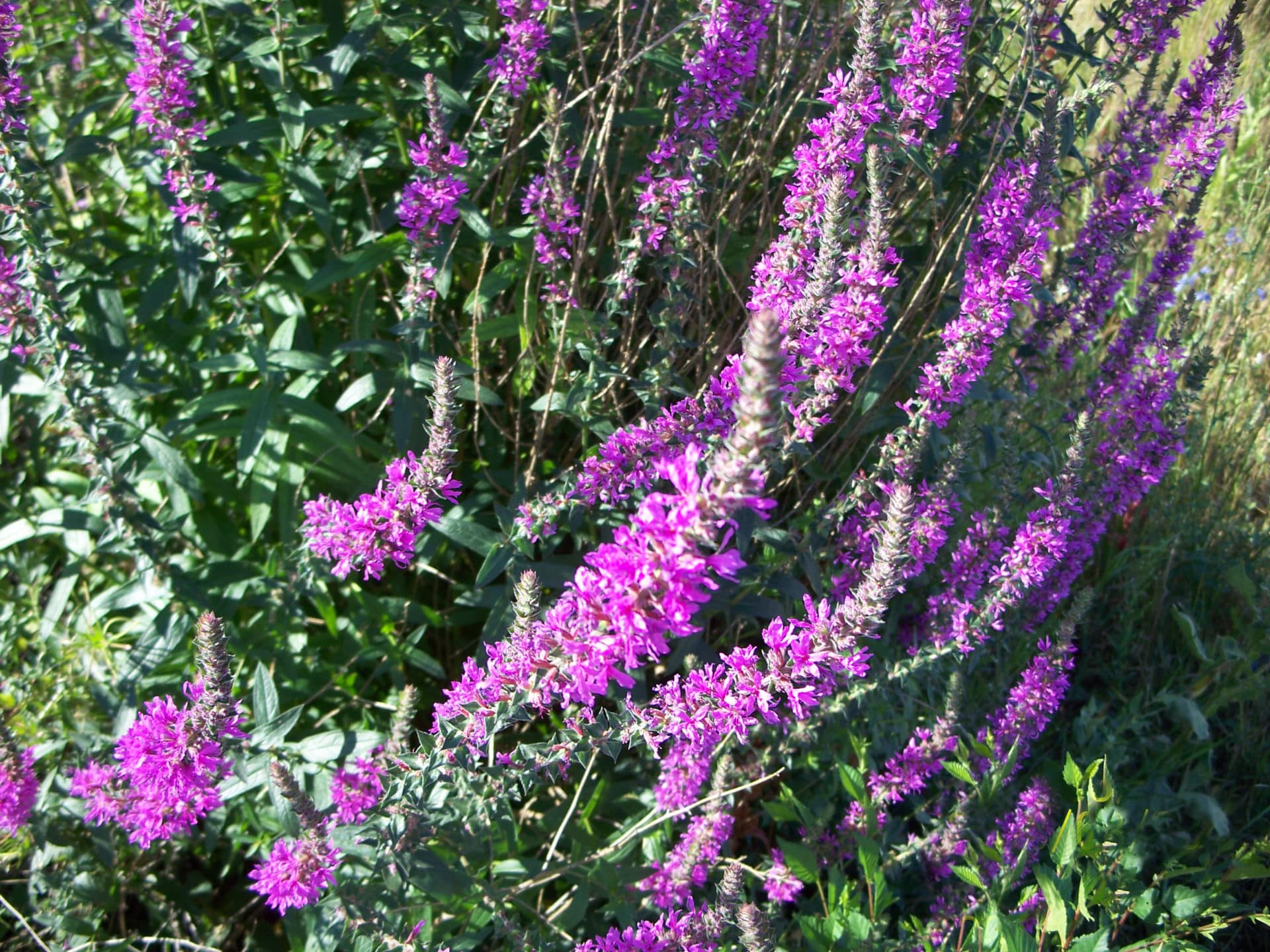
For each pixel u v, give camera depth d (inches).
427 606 132.8
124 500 104.9
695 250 118.0
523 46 110.3
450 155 106.0
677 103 107.3
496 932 95.0
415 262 111.1
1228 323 183.3
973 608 111.6
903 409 108.1
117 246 131.8
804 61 131.1
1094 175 127.3
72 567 120.3
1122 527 163.2
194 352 129.6
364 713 116.6
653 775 120.0
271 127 119.4
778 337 47.6
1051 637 140.6
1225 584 153.0
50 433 141.5
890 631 119.4
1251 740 136.8
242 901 115.2
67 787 104.3
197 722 73.5
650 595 52.9
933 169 107.8
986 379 130.2
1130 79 189.3
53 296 99.7
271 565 114.2
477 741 74.0
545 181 110.6
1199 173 124.6
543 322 127.0
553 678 65.1
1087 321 130.6
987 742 103.1
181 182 103.9
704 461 93.9
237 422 120.5
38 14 137.4
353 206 135.0
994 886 94.7
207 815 106.7
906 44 97.7
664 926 83.8
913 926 102.3
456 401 112.7
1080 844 88.4
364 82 132.4
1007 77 125.3
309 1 133.7
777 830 122.2
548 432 131.5
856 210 103.7
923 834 118.6
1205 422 173.9
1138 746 133.8
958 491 115.2
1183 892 93.2
